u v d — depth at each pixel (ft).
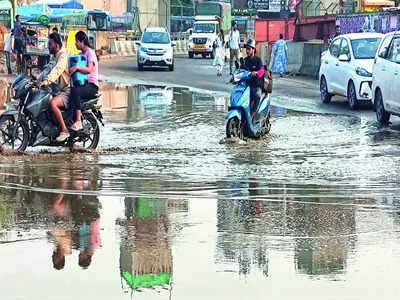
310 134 50.44
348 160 39.75
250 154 41.60
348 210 28.25
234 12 298.15
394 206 28.99
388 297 18.83
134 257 22.13
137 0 234.58
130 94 80.38
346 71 68.80
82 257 22.12
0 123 41.24
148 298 18.76
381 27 102.47
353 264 21.42
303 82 100.53
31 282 19.98
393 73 54.95
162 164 38.11
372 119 60.08
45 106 40.75
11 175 34.96
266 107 48.52
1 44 144.56
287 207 28.76
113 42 189.47
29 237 24.29
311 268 21.07
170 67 126.93
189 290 19.33
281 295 18.93
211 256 22.25
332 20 120.26
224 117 58.80
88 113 42.32
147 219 26.68
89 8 257.34
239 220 26.61
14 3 153.58
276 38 157.58
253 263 21.54
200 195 30.81
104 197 30.27
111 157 40.29
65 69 41.37
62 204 28.99
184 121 56.39
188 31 248.73
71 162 38.68
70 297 18.86
